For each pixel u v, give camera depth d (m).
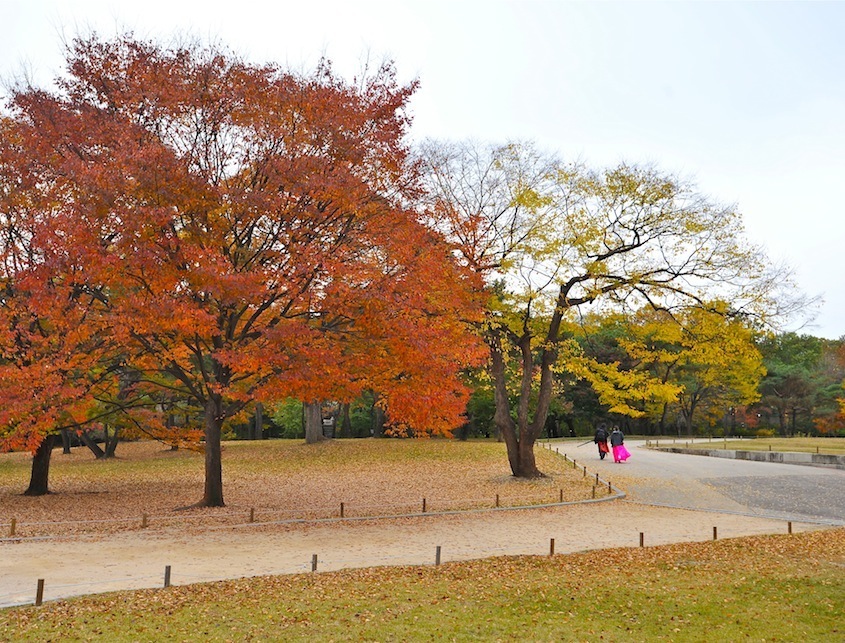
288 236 17.77
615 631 9.55
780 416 71.25
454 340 20.38
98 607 10.55
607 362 54.38
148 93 18.22
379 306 17.11
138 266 16.55
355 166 18.77
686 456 41.19
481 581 12.36
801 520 20.59
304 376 16.94
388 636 9.27
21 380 18.30
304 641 9.06
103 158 18.00
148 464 36.81
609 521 20.16
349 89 19.36
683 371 60.31
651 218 25.89
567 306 26.94
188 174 16.98
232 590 11.63
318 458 37.75
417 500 24.66
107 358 22.70
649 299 26.25
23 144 19.67
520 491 26.22
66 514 20.88
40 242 16.64
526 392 29.31
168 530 17.97
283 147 19.02
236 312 19.77
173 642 9.04
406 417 19.41
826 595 11.28
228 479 31.28
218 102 18.89
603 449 38.28
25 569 13.37
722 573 12.95
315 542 16.62
